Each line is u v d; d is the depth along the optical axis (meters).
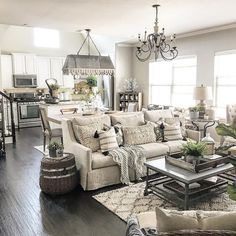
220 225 1.42
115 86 8.70
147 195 3.52
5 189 3.78
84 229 2.77
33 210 3.16
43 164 3.57
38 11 4.42
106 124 4.39
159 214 1.47
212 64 6.24
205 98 5.45
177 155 3.57
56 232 2.71
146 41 4.73
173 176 3.06
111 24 5.46
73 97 9.75
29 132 8.12
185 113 6.13
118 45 8.53
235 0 3.86
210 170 3.19
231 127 1.91
